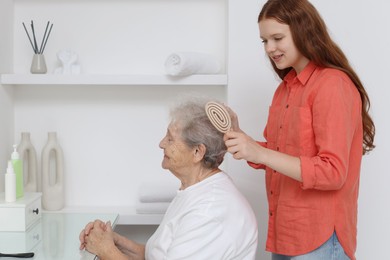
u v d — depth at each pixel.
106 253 1.61
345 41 2.30
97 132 2.48
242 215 1.48
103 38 2.45
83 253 1.59
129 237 2.53
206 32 2.46
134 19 2.45
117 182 2.50
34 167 2.37
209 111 1.47
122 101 2.47
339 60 1.56
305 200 1.55
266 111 2.28
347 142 1.46
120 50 2.46
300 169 1.45
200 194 1.49
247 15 2.24
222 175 1.55
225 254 1.44
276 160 1.47
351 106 1.51
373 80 2.31
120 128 2.48
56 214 2.18
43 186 2.34
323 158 1.45
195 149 1.52
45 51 2.44
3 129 2.31
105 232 1.67
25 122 2.46
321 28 1.54
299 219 1.56
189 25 2.46
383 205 2.37
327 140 1.45
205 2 2.45
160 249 1.53
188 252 1.41
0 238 1.76
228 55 2.26
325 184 1.44
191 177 1.56
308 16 1.51
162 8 2.45
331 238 1.54
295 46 1.54
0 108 2.27
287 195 1.60
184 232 1.43
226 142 1.46
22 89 2.45
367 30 2.30
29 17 2.43
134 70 2.46
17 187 1.93
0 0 2.24
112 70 2.46
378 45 2.30
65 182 2.48
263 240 2.31
